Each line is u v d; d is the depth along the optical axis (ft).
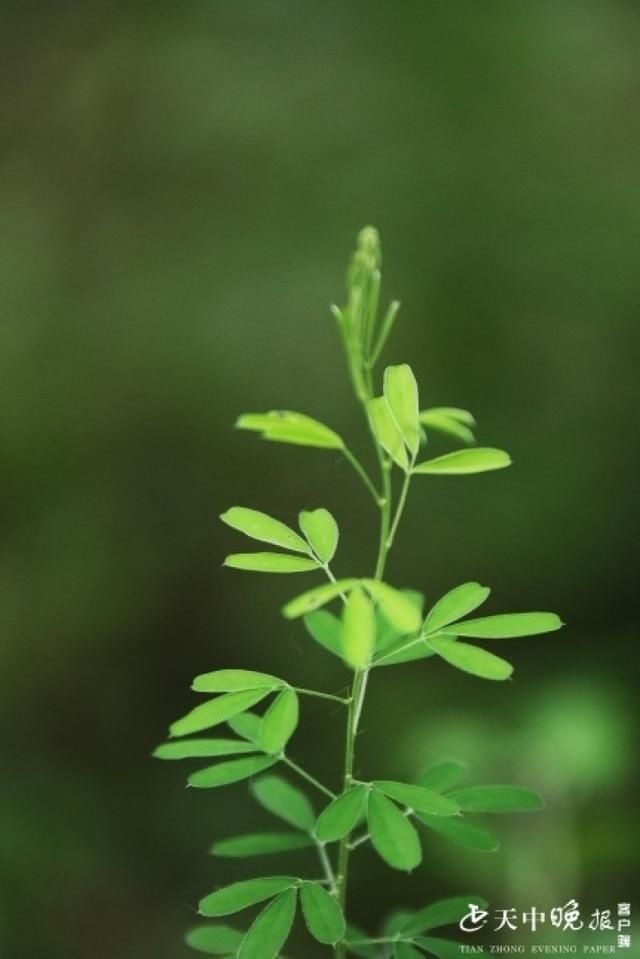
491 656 1.88
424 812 1.88
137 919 3.25
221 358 3.86
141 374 3.90
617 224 3.86
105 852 3.36
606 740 2.77
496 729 2.96
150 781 3.58
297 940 3.00
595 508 3.68
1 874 3.18
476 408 3.75
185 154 4.14
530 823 2.55
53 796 3.47
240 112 4.11
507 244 3.85
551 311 3.82
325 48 4.11
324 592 1.78
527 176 3.92
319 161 4.00
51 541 3.83
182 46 4.24
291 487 3.82
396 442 1.88
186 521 3.84
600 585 3.65
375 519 3.72
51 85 4.32
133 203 4.15
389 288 3.80
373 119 4.01
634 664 3.45
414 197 3.92
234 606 3.77
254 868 3.31
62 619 3.75
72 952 3.14
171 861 3.37
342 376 3.80
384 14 4.08
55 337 3.99
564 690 3.09
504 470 3.70
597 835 2.54
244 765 1.94
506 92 4.00
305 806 2.07
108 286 4.06
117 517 3.85
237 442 3.83
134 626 3.78
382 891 3.16
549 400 3.77
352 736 1.89
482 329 3.79
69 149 4.25
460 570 3.67
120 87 4.26
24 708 3.66
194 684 1.89
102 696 3.73
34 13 4.38
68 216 4.17
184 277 3.99
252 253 3.96
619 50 4.05
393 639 1.94
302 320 3.84
